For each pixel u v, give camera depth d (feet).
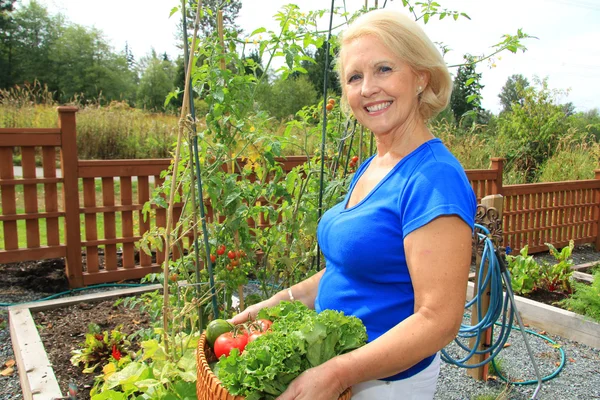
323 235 5.42
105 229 16.53
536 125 39.19
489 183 23.45
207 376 4.63
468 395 10.48
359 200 5.30
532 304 14.69
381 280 4.66
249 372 4.21
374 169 5.39
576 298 14.73
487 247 9.52
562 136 38.91
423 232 4.13
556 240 26.08
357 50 4.88
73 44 128.16
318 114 11.05
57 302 13.33
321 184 8.80
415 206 4.24
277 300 6.23
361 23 4.96
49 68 128.98
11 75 124.57
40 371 9.39
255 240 10.04
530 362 12.21
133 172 16.53
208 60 8.13
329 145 10.66
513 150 38.11
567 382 11.21
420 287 4.11
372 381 4.82
